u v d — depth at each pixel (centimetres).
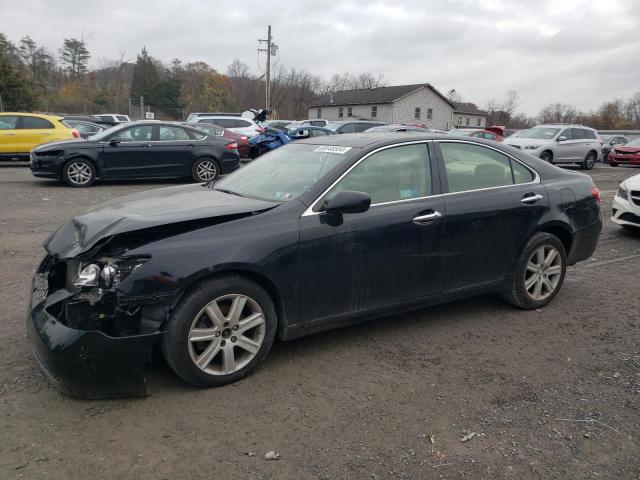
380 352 398
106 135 1213
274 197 390
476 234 436
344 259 374
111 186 1228
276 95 7169
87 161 1187
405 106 6041
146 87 6575
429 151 433
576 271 630
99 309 311
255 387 343
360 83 8881
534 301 487
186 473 262
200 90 6644
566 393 345
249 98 6919
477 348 409
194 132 1303
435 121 6284
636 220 801
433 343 416
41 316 313
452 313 480
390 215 393
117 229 316
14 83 4500
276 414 313
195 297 322
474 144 461
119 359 304
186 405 320
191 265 317
